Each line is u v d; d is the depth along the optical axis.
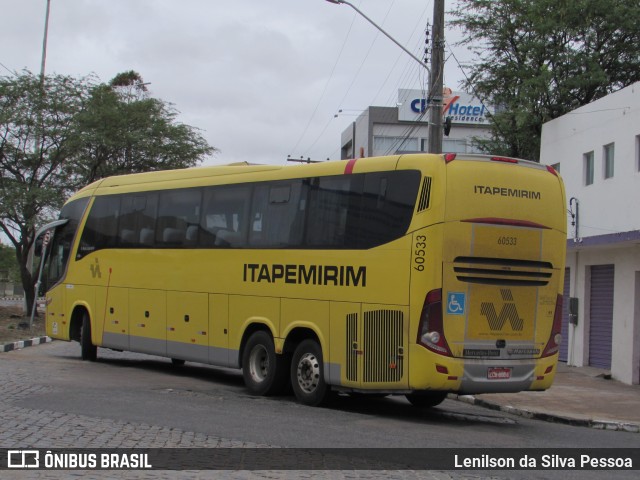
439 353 10.31
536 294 11.15
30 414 9.80
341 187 11.80
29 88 29.80
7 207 28.31
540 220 11.16
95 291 17.16
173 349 14.81
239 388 14.02
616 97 19.08
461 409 13.48
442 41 18.53
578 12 26.08
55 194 29.02
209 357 13.97
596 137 20.00
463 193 10.58
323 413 11.19
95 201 17.66
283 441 8.72
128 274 16.22
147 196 16.03
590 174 20.55
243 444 8.41
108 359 18.53
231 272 13.62
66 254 18.28
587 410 13.20
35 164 30.27
